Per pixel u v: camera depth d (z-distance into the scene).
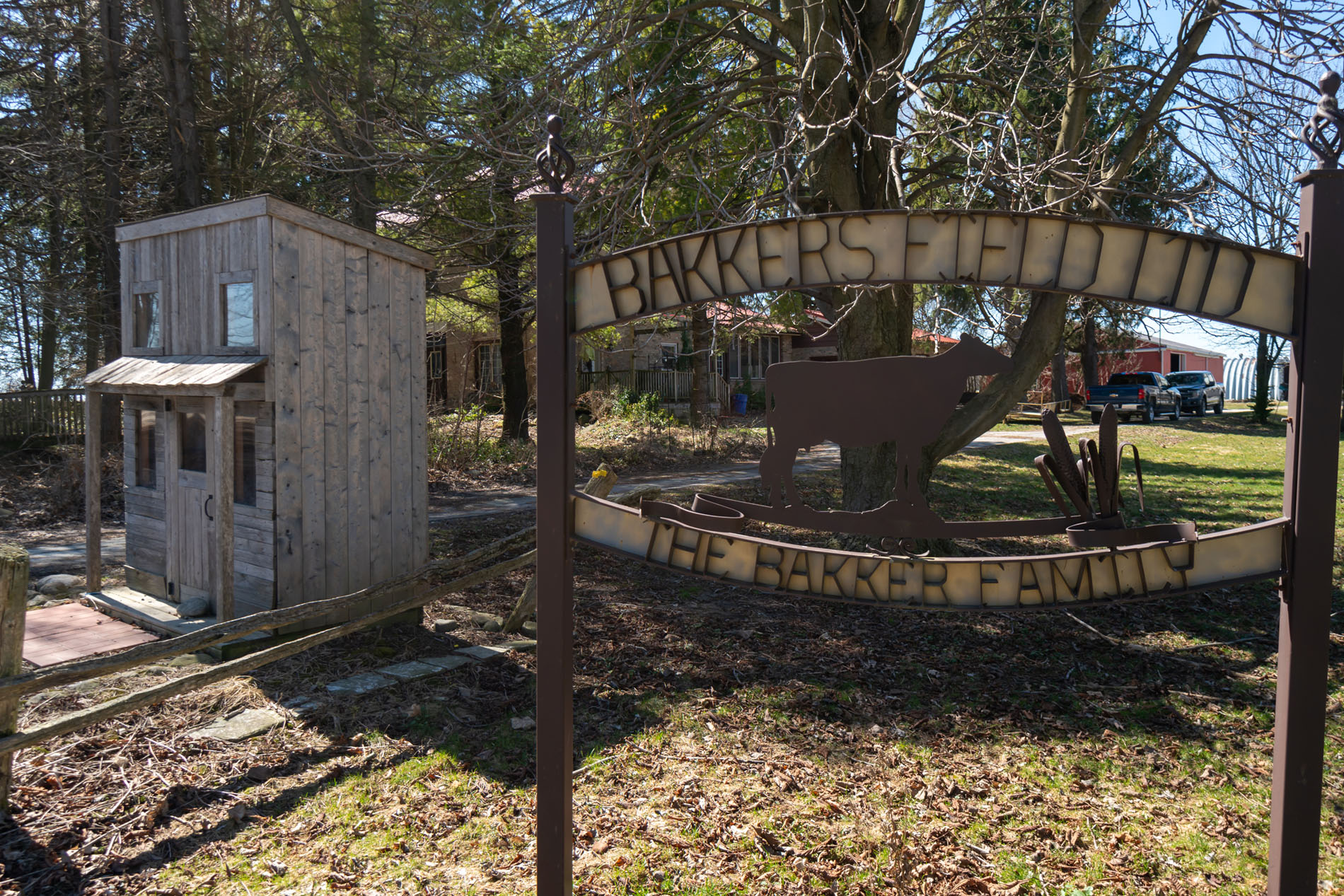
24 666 5.16
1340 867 3.36
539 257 2.49
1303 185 2.15
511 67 9.59
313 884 3.14
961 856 3.39
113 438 14.20
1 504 11.05
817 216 2.38
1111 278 2.25
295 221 5.59
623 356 27.23
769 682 5.32
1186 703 5.04
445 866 3.25
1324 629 2.17
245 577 5.73
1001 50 8.10
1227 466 16.81
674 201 10.54
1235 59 6.83
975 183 6.17
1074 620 6.71
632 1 7.71
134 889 3.10
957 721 4.75
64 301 14.83
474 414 16.22
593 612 6.84
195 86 13.85
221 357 5.86
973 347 2.38
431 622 6.46
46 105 14.37
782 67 9.21
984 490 13.09
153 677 5.09
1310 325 2.11
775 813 3.70
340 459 5.95
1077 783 4.03
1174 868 3.33
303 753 4.22
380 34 10.38
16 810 3.60
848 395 2.46
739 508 2.56
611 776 4.04
